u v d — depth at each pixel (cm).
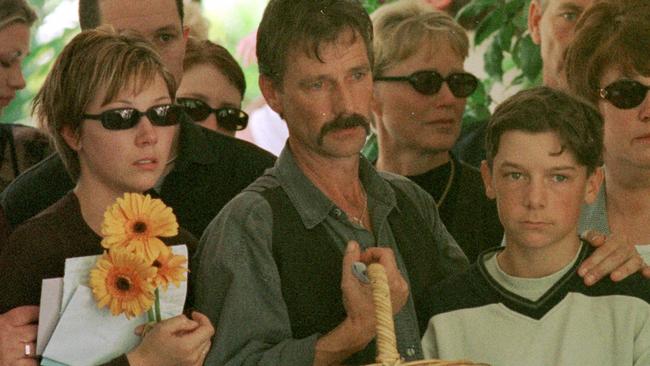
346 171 538
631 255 505
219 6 915
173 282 482
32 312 495
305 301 511
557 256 502
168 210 488
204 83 785
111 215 482
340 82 517
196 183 656
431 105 702
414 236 551
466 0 856
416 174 710
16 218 672
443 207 695
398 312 518
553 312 498
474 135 805
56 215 519
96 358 486
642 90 577
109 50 516
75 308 481
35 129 744
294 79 519
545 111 492
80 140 521
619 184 593
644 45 572
